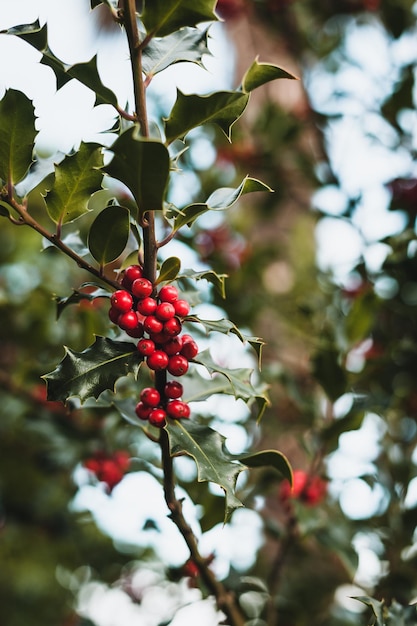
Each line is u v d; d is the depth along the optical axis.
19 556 1.44
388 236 0.85
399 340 0.90
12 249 1.26
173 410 0.62
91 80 0.58
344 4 1.17
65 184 0.61
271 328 1.12
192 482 0.80
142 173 0.56
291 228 1.35
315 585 0.95
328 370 0.81
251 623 0.80
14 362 1.04
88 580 1.26
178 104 0.59
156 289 0.61
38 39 0.58
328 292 1.01
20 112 0.61
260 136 1.20
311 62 1.21
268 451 0.64
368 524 0.88
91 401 0.71
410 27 1.04
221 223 1.11
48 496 1.12
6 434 1.14
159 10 0.57
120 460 0.87
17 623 1.39
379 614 0.64
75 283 1.05
